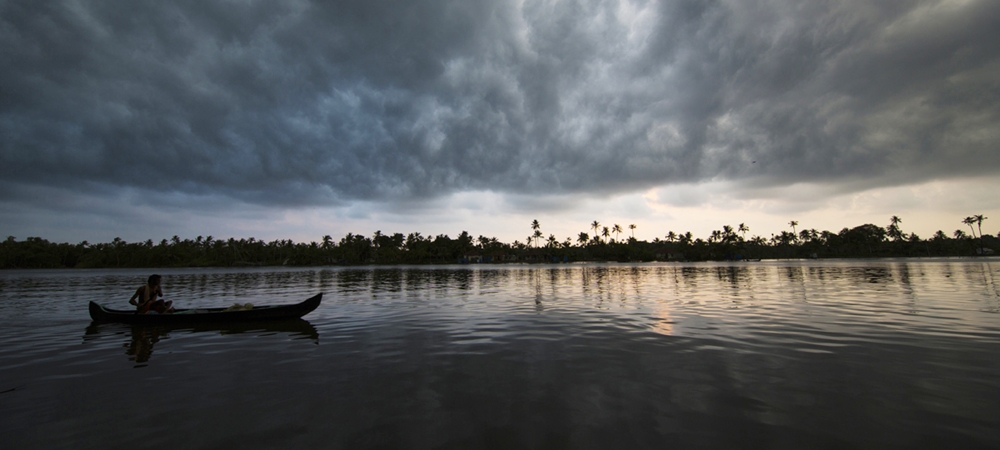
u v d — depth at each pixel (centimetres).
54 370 831
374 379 743
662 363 825
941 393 637
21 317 1602
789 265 7469
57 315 1658
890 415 559
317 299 1471
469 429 529
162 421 567
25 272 9044
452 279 4247
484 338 1094
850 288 2395
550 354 911
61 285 3834
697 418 557
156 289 1502
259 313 1441
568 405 608
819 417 556
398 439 503
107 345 1066
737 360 841
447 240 17712
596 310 1627
